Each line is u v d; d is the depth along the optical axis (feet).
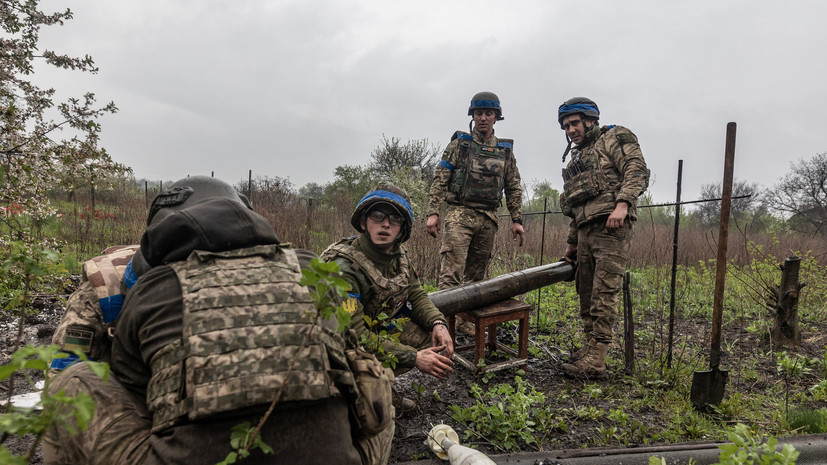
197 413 3.89
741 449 5.56
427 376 12.19
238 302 4.39
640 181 11.52
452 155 14.75
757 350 15.30
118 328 4.81
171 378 4.13
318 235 32.73
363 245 8.89
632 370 12.70
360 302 8.56
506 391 9.83
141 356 4.71
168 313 4.42
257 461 4.08
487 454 8.60
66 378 4.76
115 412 4.57
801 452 8.41
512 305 12.52
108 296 5.35
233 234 4.96
